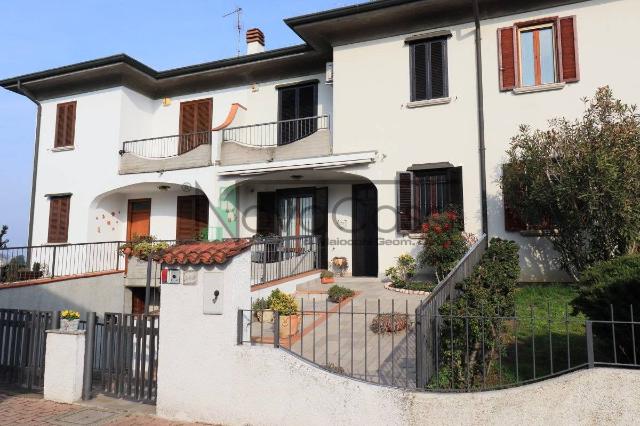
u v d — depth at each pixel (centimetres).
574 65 1020
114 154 1512
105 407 596
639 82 973
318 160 1205
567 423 403
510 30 1085
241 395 518
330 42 1269
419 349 466
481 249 937
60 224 1568
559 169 834
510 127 1066
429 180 1142
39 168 1630
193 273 557
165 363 561
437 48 1159
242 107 1462
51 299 1173
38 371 687
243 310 544
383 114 1191
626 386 391
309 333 770
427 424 439
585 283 525
